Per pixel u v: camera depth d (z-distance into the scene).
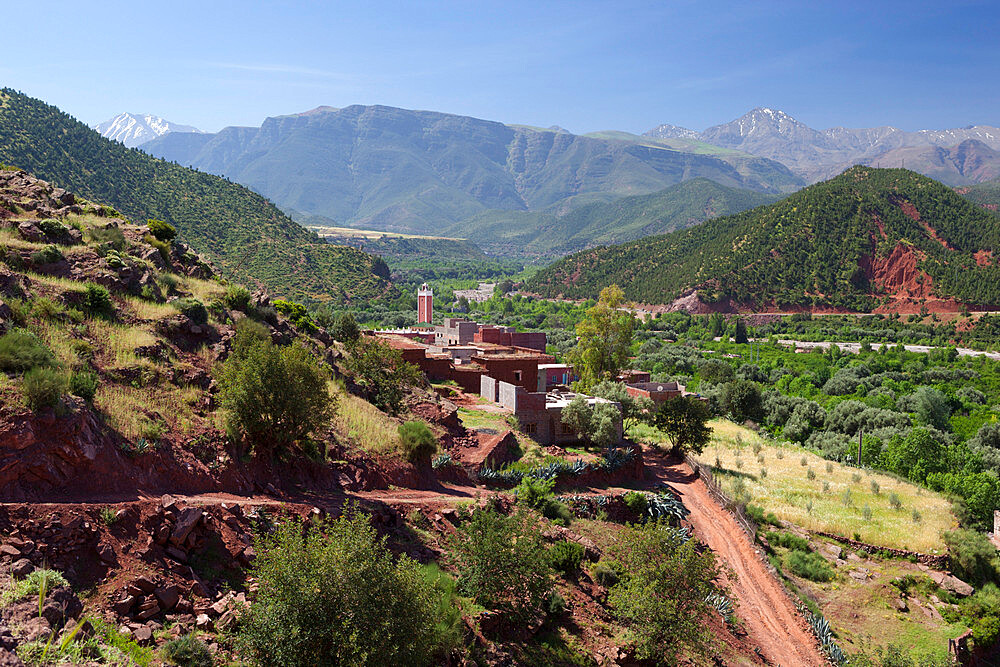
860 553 43.09
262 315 37.03
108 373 22.27
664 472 51.81
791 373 135.88
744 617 33.34
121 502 16.86
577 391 64.00
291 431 23.78
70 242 30.80
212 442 21.97
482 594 22.55
